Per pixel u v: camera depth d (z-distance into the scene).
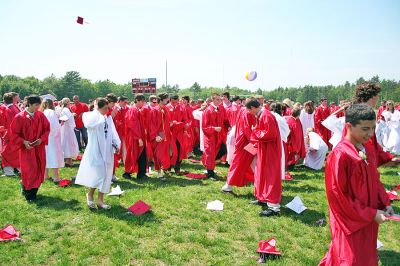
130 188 8.39
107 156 6.62
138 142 9.28
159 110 9.47
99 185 6.53
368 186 3.08
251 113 7.25
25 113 7.18
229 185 7.71
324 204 7.14
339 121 5.39
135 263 4.71
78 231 5.73
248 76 11.70
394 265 4.67
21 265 4.62
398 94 75.00
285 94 96.19
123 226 5.87
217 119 9.46
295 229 5.79
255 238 5.50
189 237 5.43
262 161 6.54
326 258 3.63
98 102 6.51
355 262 3.04
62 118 10.62
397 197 7.39
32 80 91.88
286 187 8.62
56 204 7.06
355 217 2.98
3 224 5.99
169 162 9.67
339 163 3.03
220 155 11.43
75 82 88.62
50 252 4.97
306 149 11.38
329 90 95.00
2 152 9.82
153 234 5.60
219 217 6.36
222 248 5.10
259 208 6.86
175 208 6.87
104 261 4.76
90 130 6.50
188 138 12.99
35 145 7.14
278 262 4.68
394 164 3.92
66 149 11.02
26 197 7.26
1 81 86.00
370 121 3.02
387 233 5.75
